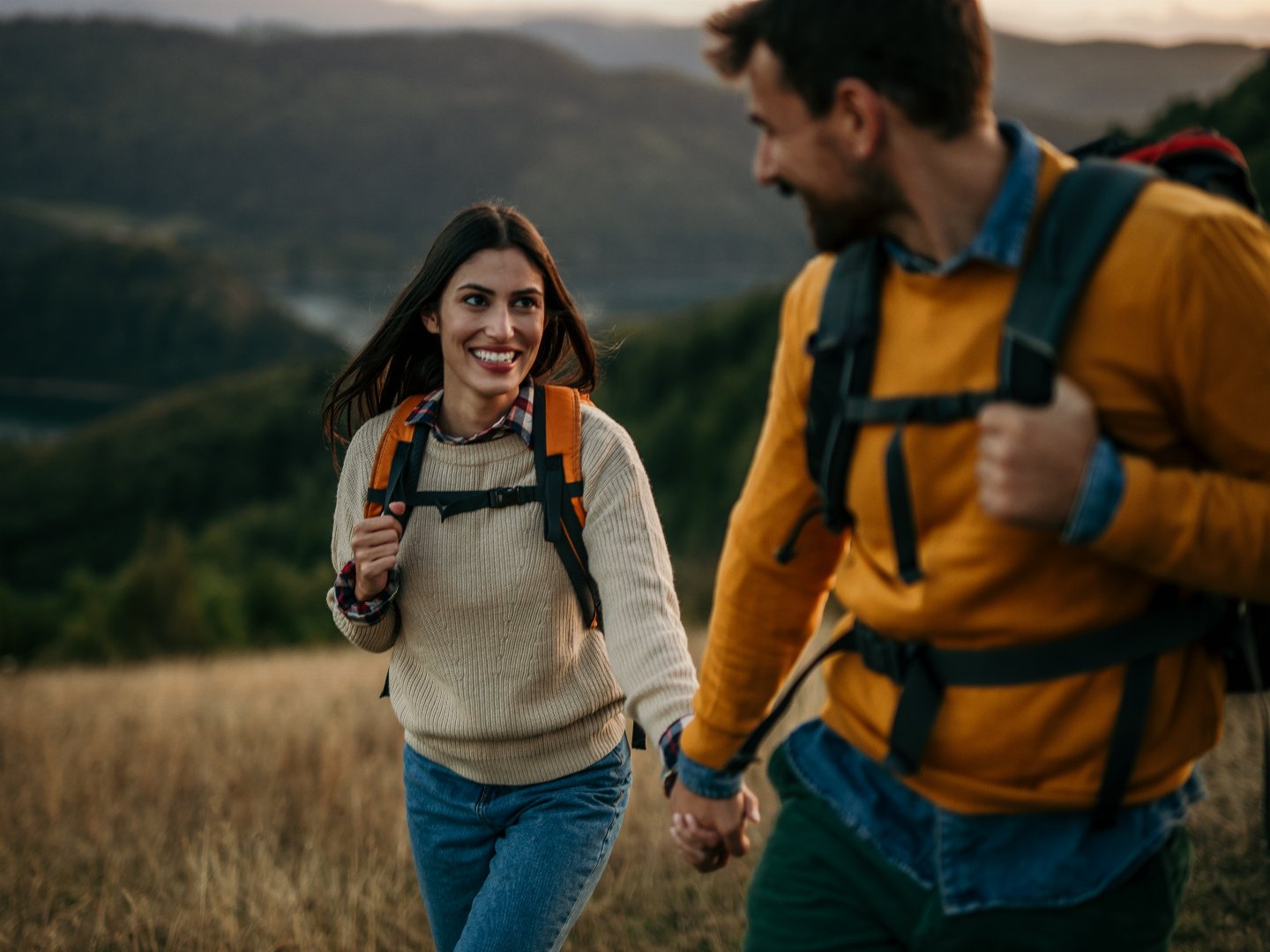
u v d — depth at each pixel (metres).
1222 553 1.22
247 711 7.39
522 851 2.21
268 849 4.30
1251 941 2.88
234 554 67.69
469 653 2.24
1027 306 1.27
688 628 12.31
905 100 1.29
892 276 1.43
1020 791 1.40
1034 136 1.37
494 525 2.21
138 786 5.44
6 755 6.29
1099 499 1.19
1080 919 1.39
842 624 1.67
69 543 90.94
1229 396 1.24
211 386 114.56
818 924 1.58
